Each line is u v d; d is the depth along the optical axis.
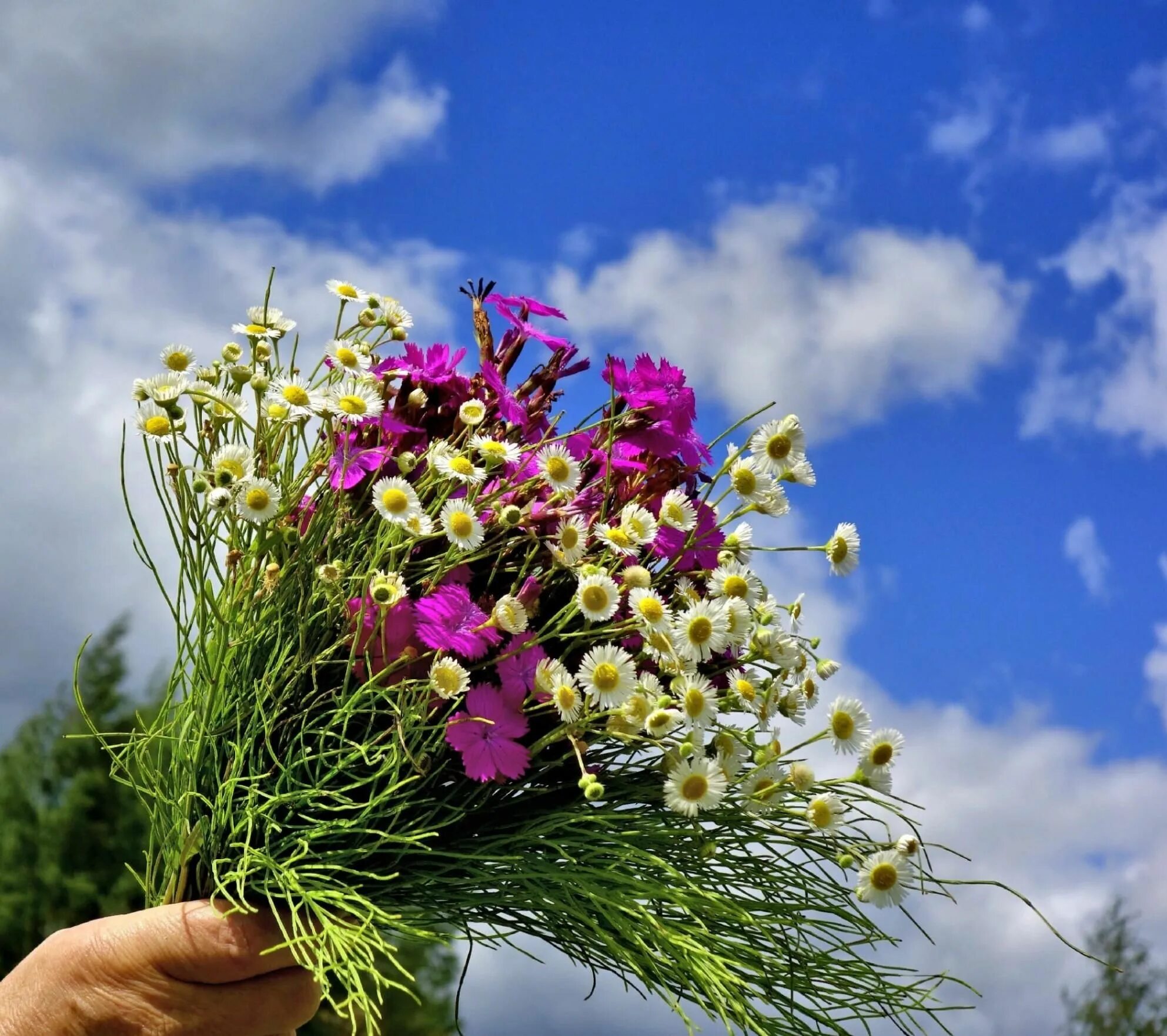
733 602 0.66
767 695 0.67
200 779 0.66
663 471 0.70
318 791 0.63
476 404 0.67
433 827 0.64
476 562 0.67
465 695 0.65
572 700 0.64
